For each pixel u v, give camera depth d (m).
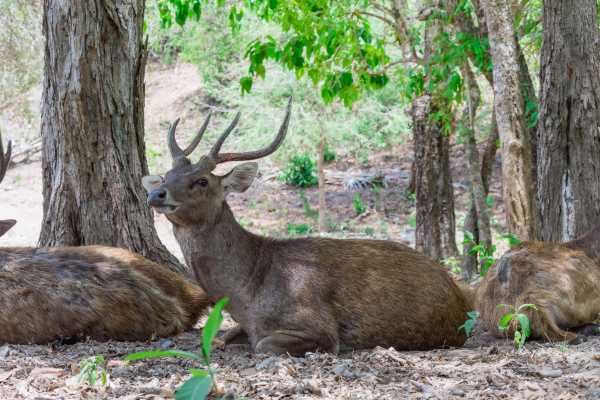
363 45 19.14
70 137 11.57
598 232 10.08
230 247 8.87
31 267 9.76
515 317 8.44
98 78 11.57
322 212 30.33
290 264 8.95
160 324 10.11
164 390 6.73
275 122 29.31
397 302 9.02
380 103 31.14
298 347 8.60
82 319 9.66
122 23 11.71
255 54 17.28
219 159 9.01
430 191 19.00
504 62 12.97
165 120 41.25
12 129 39.62
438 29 16.70
